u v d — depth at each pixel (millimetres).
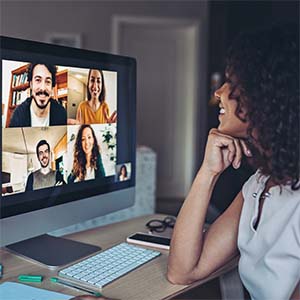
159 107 5719
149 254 1169
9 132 1027
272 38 963
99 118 1281
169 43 5676
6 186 1033
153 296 950
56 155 1154
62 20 5371
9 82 1018
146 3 5535
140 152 2184
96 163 1285
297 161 967
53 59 1117
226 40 4180
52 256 1139
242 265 1040
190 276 1043
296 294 977
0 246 1037
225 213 1147
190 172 5797
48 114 1119
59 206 1178
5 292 921
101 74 1271
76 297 894
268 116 947
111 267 1069
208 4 5199
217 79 4520
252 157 1046
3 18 5230
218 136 1072
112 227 1451
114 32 5488
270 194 1028
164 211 4992
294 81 937
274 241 975
